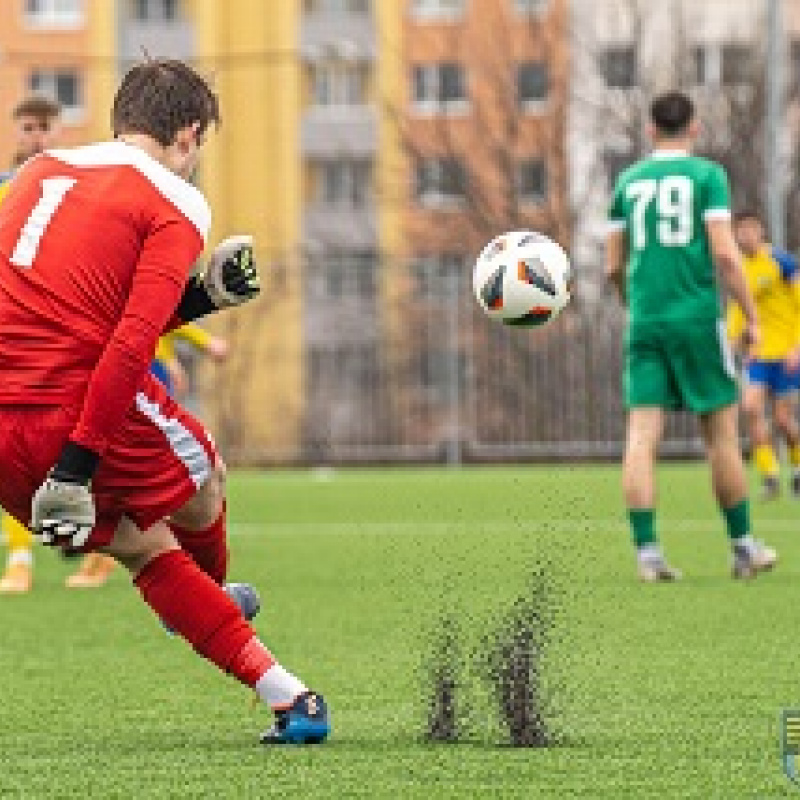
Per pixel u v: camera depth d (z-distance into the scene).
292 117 121.94
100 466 13.44
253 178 120.69
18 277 13.47
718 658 18.64
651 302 26.33
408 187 99.62
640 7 93.19
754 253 43.81
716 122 90.19
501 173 93.25
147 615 23.75
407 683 17.33
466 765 12.98
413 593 24.59
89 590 27.12
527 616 14.25
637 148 91.94
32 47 124.69
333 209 123.81
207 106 14.05
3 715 15.82
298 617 22.81
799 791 12.09
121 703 16.44
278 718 14.02
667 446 62.12
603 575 26.97
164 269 13.29
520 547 29.50
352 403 64.06
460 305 63.44
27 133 24.55
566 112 93.12
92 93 100.62
